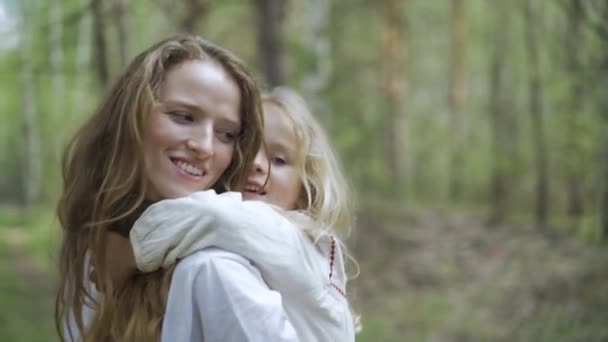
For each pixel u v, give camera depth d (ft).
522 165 53.36
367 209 46.88
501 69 58.95
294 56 41.78
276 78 28.68
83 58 37.22
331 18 57.72
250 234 4.25
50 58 32.37
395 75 63.72
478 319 26.17
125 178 4.46
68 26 27.55
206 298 4.10
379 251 37.76
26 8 34.81
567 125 41.75
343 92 62.44
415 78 83.61
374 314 27.48
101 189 4.53
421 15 76.69
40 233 42.22
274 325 4.09
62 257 5.00
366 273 33.99
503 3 58.80
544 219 46.96
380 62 63.82
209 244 4.22
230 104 4.63
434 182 85.15
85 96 49.44
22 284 28.12
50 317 24.61
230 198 4.39
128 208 4.53
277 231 4.37
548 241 38.27
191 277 4.15
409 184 75.31
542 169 47.85
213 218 4.20
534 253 35.55
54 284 28.81
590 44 30.09
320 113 48.14
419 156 86.22
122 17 27.50
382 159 69.87
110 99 4.71
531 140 55.21
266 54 28.84
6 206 76.07
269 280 4.38
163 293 4.39
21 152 78.18
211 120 4.57
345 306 4.84
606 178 36.58
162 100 4.50
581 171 44.09
